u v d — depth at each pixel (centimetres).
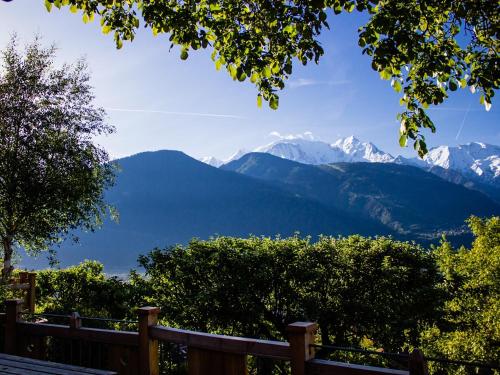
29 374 442
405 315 1417
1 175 1667
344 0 518
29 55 1772
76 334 608
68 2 602
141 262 1503
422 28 570
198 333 502
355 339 1499
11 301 661
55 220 1808
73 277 1659
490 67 491
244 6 593
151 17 574
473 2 502
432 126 562
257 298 1368
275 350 446
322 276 1381
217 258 1397
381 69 537
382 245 1484
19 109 1658
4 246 1725
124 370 566
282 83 600
